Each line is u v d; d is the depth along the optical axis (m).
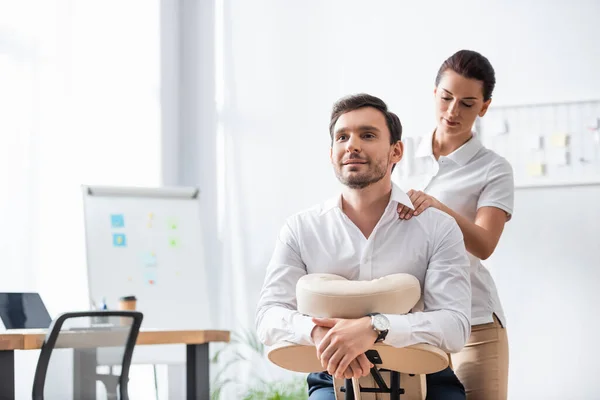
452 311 2.28
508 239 5.09
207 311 5.12
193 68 6.05
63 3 5.19
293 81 5.78
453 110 3.29
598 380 4.88
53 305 4.88
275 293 2.44
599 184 4.98
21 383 4.63
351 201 2.43
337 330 2.11
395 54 5.50
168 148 5.87
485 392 3.23
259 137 5.84
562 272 5.00
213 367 5.67
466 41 5.34
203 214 5.93
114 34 5.55
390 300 2.15
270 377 5.59
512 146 5.13
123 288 4.93
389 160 2.38
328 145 5.67
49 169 4.96
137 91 5.68
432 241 2.39
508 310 5.05
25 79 4.88
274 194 5.77
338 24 5.68
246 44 5.93
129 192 5.14
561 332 4.97
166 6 5.96
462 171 3.37
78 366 3.66
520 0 5.24
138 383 5.33
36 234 4.83
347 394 2.25
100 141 5.37
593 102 5.04
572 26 5.14
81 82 5.27
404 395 2.28
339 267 2.43
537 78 5.15
